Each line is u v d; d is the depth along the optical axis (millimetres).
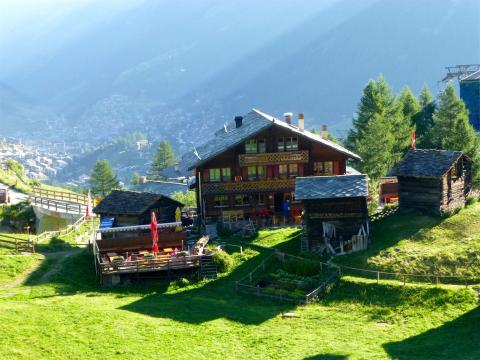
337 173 70062
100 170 146000
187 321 41594
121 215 65375
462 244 51188
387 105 100250
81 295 46875
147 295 48094
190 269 52000
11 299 44094
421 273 47750
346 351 36844
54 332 37094
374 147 89062
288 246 57250
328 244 54250
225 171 69000
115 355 34906
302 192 55688
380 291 45281
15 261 52406
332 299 45875
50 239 63344
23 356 33375
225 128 90938
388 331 40219
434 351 36500
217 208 69250
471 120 107000
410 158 60281
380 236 55219
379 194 74812
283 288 48250
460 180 60781
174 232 57250
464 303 42500
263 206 69812
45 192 101562
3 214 83875
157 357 35156
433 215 57781
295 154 67688
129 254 55750
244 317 42969
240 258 55344
